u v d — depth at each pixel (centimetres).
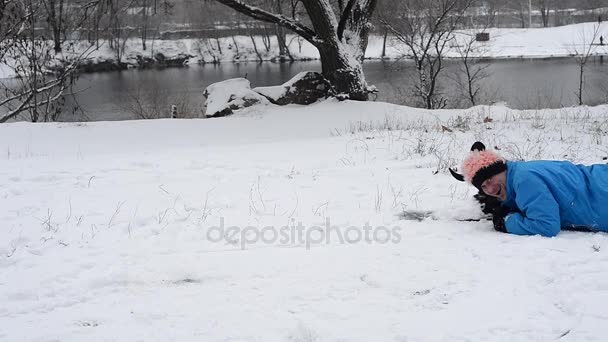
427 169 795
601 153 918
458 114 1753
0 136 1448
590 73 3444
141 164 871
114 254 498
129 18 4978
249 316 387
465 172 528
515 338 347
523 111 1728
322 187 701
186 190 700
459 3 2694
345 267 458
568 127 1252
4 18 2058
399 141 1072
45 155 1145
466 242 498
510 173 514
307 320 379
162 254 496
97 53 4788
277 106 2050
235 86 2084
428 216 578
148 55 5212
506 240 495
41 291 429
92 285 439
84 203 655
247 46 5734
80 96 3178
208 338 360
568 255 453
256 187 707
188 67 5197
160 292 427
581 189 495
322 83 2116
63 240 534
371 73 3700
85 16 2322
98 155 1052
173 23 5656
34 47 2095
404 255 477
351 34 2138
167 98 2859
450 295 404
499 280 421
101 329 375
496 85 3119
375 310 389
